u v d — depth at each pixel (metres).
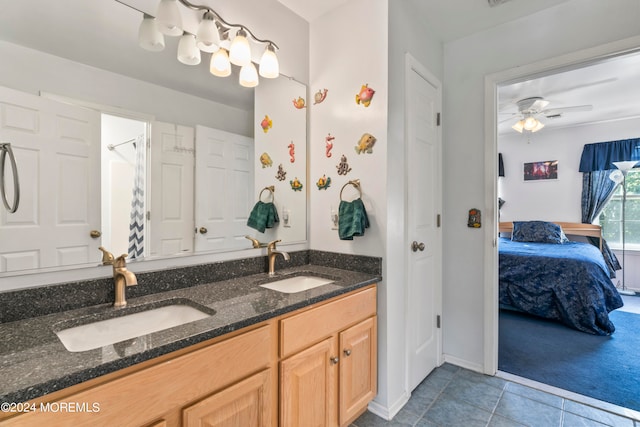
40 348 0.80
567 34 1.83
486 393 1.89
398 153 1.74
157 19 1.26
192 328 0.93
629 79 2.98
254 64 1.71
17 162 1.00
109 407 0.73
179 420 0.86
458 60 2.25
